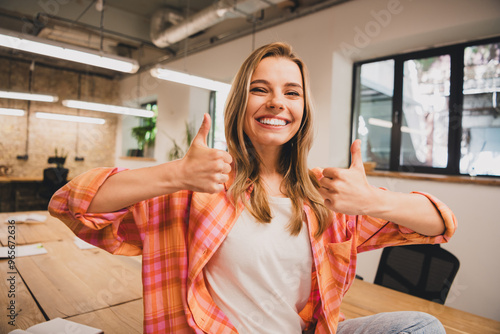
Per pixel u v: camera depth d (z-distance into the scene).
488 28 2.66
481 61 2.88
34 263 1.65
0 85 6.41
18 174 6.62
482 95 2.88
